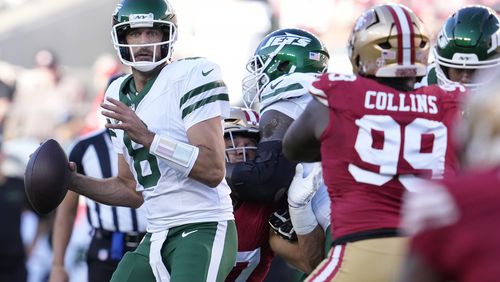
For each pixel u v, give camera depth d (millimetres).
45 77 40250
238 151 16953
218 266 15445
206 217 15633
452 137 12914
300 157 13688
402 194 12625
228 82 38938
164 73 15727
